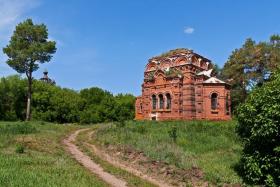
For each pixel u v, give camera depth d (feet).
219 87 210.79
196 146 111.65
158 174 81.15
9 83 269.44
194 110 211.82
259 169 71.31
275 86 71.67
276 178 70.13
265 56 229.45
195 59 220.43
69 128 177.06
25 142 107.45
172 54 226.79
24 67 215.51
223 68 244.42
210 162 90.27
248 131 75.31
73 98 291.99
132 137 121.70
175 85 213.66
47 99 275.39
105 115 299.99
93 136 138.72
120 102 336.29
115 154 101.35
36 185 58.70
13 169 68.33
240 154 99.45
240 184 73.15
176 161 87.97
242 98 231.09
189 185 72.95
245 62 230.48
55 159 86.12
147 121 181.98
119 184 72.02
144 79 230.27
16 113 267.59
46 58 217.36
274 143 70.13
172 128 135.74
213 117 208.23
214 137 127.65
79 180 67.41
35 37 218.38
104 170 83.30
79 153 103.45
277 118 68.39
